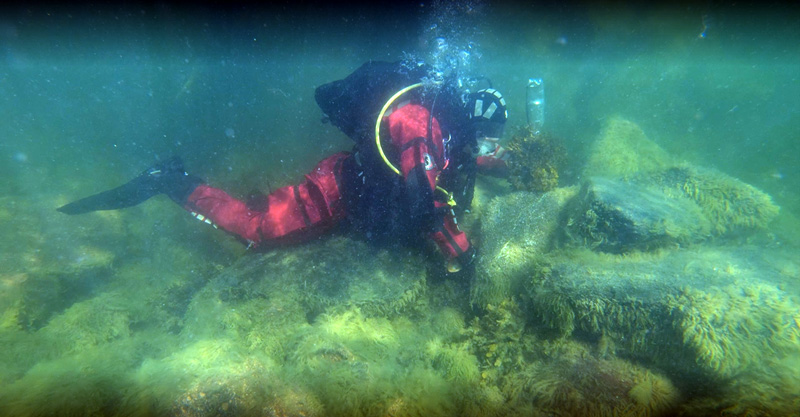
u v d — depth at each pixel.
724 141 4.88
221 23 8.85
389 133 2.33
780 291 1.87
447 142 2.36
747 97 5.21
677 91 5.65
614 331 1.97
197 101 7.56
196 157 6.35
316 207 2.91
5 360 2.41
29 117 9.98
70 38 11.53
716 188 2.78
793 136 4.51
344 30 8.55
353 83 2.58
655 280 2.03
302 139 6.22
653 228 2.30
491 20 7.14
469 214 3.39
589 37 6.76
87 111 8.87
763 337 1.67
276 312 2.45
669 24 5.76
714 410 1.55
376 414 1.71
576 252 2.45
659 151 3.76
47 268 3.44
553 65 8.16
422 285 2.76
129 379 1.90
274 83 7.94
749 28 5.88
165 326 2.92
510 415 1.79
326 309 2.53
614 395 1.74
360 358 2.09
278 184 5.20
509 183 3.60
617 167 3.50
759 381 1.55
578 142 4.41
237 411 1.61
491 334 2.27
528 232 2.73
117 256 3.98
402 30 7.91
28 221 4.12
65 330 2.67
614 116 4.32
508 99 7.15
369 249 2.92
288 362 2.04
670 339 1.82
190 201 3.30
